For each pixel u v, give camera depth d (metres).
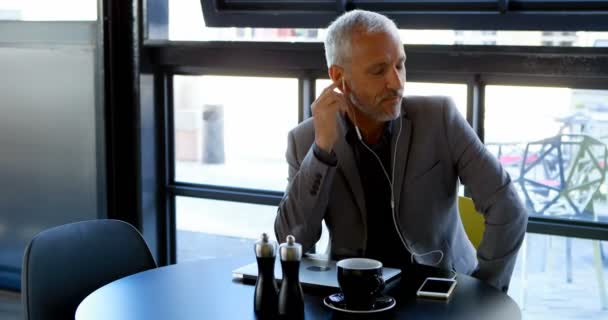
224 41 3.15
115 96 3.29
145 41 3.26
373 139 2.09
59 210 3.47
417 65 2.83
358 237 2.08
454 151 2.08
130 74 3.27
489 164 2.04
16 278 3.57
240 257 2.02
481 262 2.00
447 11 2.84
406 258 2.09
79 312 1.58
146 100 3.31
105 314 1.57
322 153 1.93
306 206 1.96
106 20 3.23
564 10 2.67
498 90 2.81
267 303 1.55
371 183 2.11
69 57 3.34
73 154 3.40
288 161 2.19
